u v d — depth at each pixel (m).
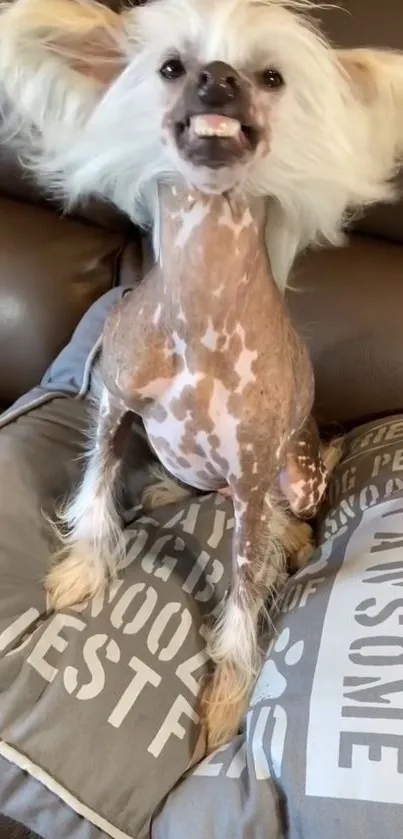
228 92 0.59
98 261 1.16
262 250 0.72
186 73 0.62
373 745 0.68
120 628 0.84
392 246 1.13
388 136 0.71
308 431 0.97
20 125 0.76
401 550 0.85
